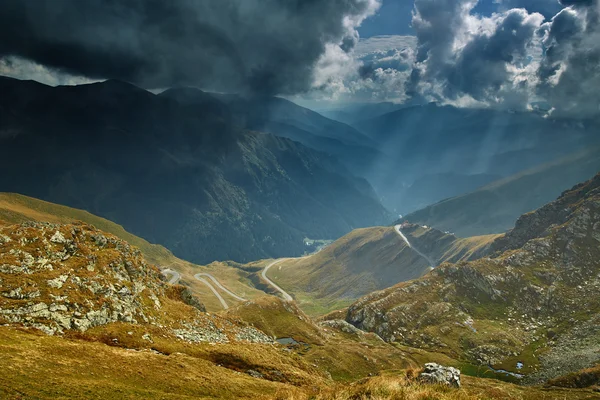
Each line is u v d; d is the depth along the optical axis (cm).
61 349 5662
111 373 5428
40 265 8394
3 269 7725
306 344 18512
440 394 3231
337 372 16188
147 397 4825
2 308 6700
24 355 4959
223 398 5831
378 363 18150
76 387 4444
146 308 9412
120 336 7656
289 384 8212
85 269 9219
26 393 3934
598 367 18762
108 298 8512
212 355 8694
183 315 10469
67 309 7481
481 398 3381
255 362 9069
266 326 19462
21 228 9250
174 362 6800
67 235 9819
